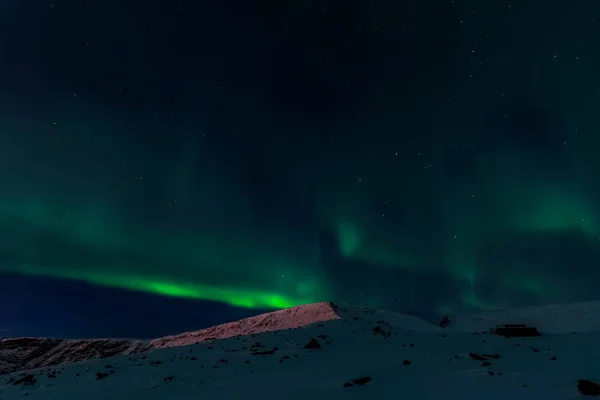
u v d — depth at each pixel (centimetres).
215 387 954
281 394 825
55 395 968
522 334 2102
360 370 1076
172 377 1099
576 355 1042
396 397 722
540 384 704
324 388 848
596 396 588
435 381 826
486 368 920
